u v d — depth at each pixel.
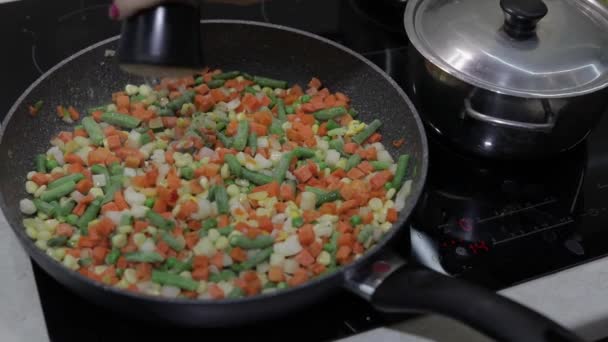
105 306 0.65
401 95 0.78
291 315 0.67
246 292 0.67
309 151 0.79
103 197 0.74
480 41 0.75
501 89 0.72
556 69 0.73
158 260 0.69
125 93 0.83
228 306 0.62
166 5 0.65
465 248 0.72
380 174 0.77
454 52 0.75
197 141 0.79
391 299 0.62
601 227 0.74
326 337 0.67
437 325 0.68
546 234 0.74
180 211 0.72
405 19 0.77
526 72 0.73
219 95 0.83
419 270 0.63
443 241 0.73
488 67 0.74
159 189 0.74
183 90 0.84
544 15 0.72
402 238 0.73
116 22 0.90
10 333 0.67
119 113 0.81
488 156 0.78
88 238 0.70
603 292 0.70
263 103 0.84
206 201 0.73
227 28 0.83
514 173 0.79
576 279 0.71
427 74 0.76
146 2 0.64
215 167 0.76
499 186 0.77
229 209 0.74
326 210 0.74
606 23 0.77
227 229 0.71
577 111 0.73
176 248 0.70
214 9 0.92
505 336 0.59
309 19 0.92
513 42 0.74
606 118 0.84
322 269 0.69
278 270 0.69
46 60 0.86
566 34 0.75
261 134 0.81
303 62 0.85
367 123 0.83
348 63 0.83
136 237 0.70
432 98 0.77
